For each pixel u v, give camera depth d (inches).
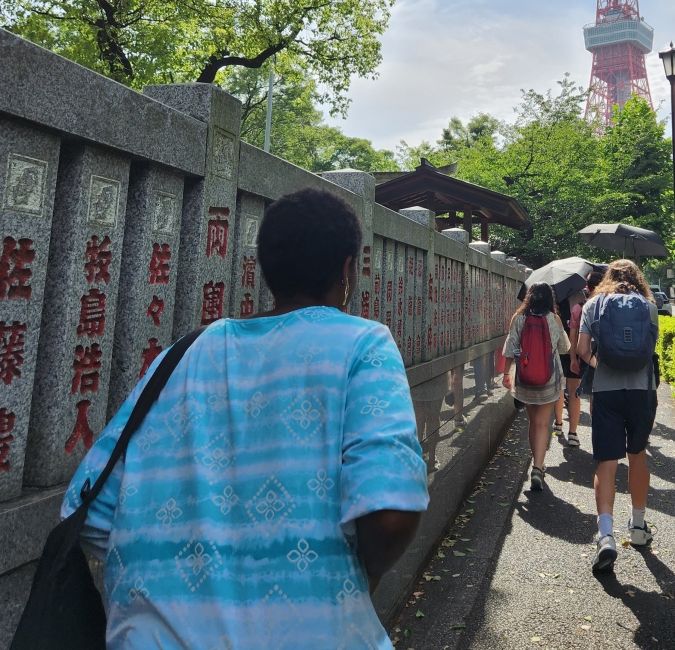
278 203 45.0
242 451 37.7
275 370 38.9
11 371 54.9
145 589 36.0
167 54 526.3
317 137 1293.1
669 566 139.3
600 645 108.7
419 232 180.4
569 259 283.0
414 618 118.6
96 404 64.4
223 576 35.3
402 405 36.9
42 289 57.5
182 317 77.4
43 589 38.5
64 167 61.4
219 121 80.6
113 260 65.9
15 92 51.4
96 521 40.1
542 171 868.0
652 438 266.1
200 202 77.6
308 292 43.8
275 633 34.1
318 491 36.0
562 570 139.0
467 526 168.4
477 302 272.4
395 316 162.7
